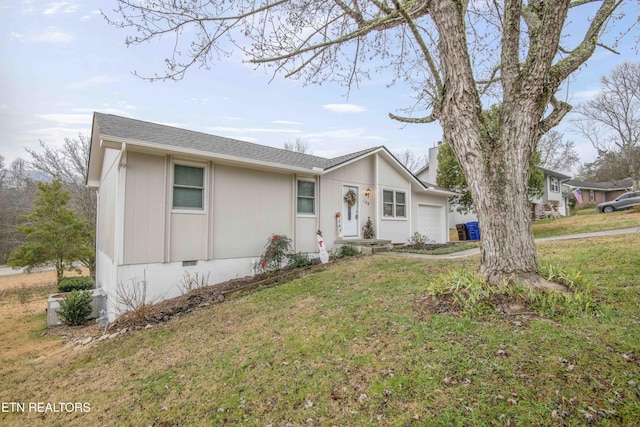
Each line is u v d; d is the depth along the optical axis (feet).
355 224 37.01
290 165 29.12
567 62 12.62
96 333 20.16
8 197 76.43
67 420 10.11
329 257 30.96
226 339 14.61
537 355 8.98
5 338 22.15
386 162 40.47
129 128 22.82
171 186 23.53
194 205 24.85
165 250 23.16
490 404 7.51
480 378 8.46
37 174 69.31
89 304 25.85
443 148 55.88
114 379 12.55
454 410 7.54
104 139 19.71
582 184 106.63
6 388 13.01
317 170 31.09
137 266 22.00
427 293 15.47
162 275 23.04
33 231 43.16
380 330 12.47
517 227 12.89
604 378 7.72
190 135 28.02
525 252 12.85
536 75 12.19
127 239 21.66
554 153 103.45
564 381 7.82
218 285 24.58
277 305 18.42
